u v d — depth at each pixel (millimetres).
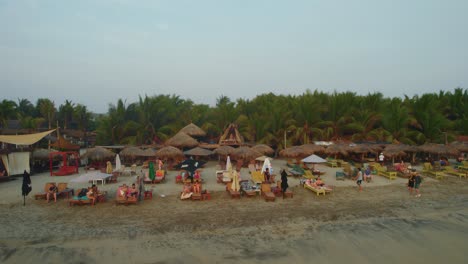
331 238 11250
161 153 25672
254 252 10047
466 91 43625
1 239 10914
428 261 9648
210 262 9352
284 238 11203
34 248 10234
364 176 20984
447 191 18188
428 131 34406
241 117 40344
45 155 26078
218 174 23109
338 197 16703
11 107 53031
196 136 38156
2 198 16188
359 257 9805
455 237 11500
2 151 22469
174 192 17625
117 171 22859
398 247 10594
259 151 27547
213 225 12391
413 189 18516
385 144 31781
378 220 13195
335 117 37875
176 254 9859
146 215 13508
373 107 39406
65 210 14164
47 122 65812
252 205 15062
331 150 27641
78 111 70375
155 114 38656
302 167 26047
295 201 15844
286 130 36219
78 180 15586
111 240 10898
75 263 9242
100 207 14625
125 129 36781
